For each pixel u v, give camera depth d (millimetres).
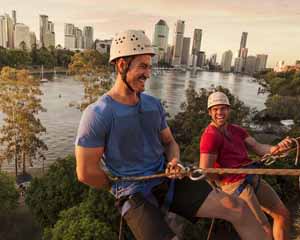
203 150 3875
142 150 2562
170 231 2367
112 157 2518
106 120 2381
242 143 3984
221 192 2516
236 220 2412
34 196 21062
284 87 87500
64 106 61062
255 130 57688
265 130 58406
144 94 2670
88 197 17625
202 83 141250
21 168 35406
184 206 2525
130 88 2426
